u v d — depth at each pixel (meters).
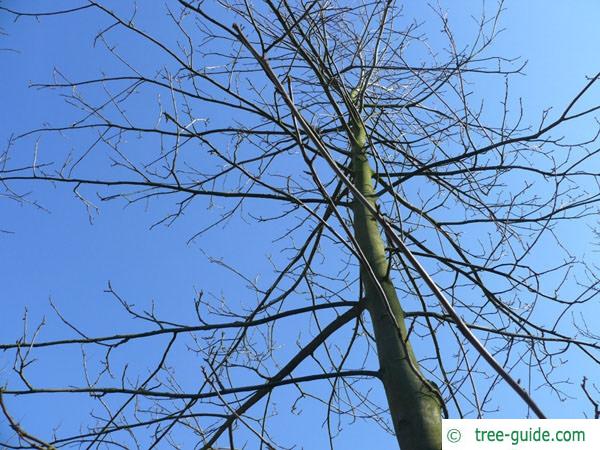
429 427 3.60
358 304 4.58
